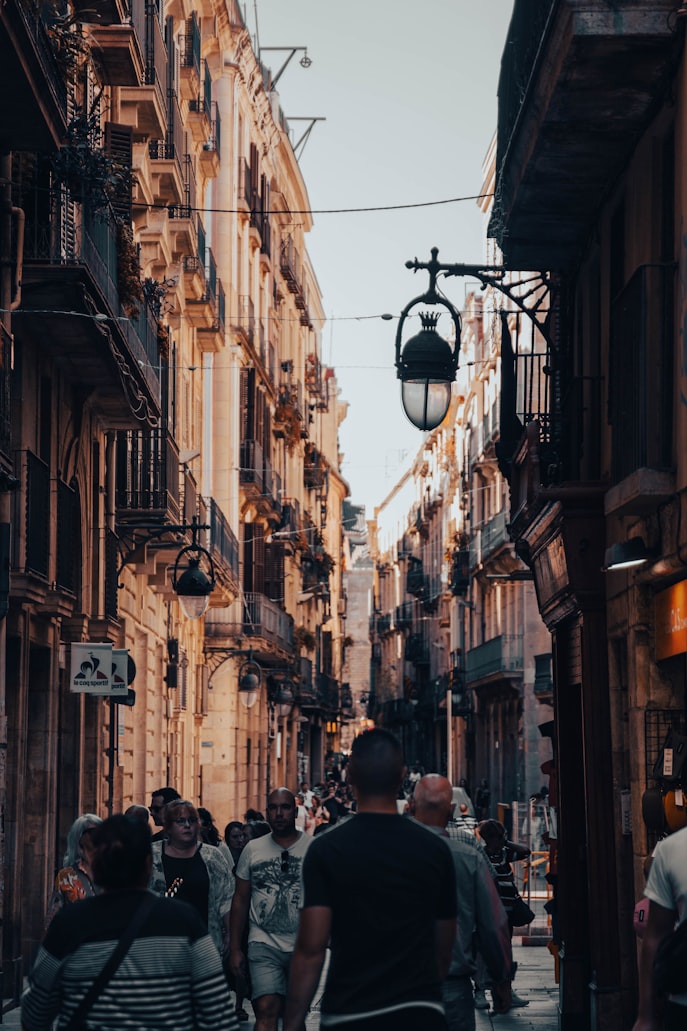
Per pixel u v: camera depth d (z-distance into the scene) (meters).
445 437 72.56
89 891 9.88
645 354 10.54
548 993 16.53
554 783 15.93
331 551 89.06
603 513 13.05
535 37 12.27
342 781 62.84
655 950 6.32
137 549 23.20
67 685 19.12
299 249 59.97
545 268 15.02
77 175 15.30
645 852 11.63
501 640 47.28
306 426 62.16
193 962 5.45
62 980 5.40
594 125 11.51
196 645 35.97
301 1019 5.52
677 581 10.98
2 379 14.11
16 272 14.03
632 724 11.94
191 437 33.28
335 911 5.53
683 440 10.09
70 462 18.58
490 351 51.91
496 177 14.38
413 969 5.48
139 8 21.20
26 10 12.27
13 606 15.45
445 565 68.94
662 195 11.30
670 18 10.03
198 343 34.44
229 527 36.50
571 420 14.60
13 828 15.69
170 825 10.51
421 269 13.16
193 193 31.44
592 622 13.15
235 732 39.94
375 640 113.25
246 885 10.16
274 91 50.53
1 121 13.11
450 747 62.44
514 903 15.00
